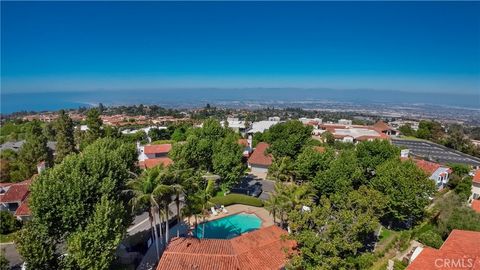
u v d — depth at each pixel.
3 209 55.88
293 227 31.80
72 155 39.28
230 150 64.38
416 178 46.94
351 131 134.62
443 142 135.88
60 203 32.28
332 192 51.56
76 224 32.69
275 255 38.09
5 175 73.31
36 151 74.69
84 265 30.05
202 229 50.06
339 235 29.70
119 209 34.97
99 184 35.41
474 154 117.94
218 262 35.69
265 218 55.25
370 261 37.09
